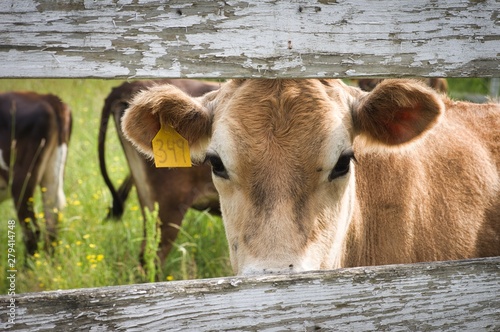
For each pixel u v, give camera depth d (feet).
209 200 21.84
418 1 8.40
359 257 12.12
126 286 7.86
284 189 9.50
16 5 7.57
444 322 8.65
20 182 25.20
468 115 13.93
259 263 9.04
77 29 7.74
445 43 8.54
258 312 8.10
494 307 8.77
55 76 7.76
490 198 13.12
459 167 12.94
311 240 9.55
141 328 7.87
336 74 8.36
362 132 10.84
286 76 8.25
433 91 10.19
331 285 8.25
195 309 7.96
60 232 23.45
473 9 8.54
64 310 7.63
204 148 11.21
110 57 7.86
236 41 8.09
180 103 10.52
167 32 7.94
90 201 24.75
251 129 9.83
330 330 8.32
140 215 24.04
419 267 8.50
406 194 12.28
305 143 9.70
